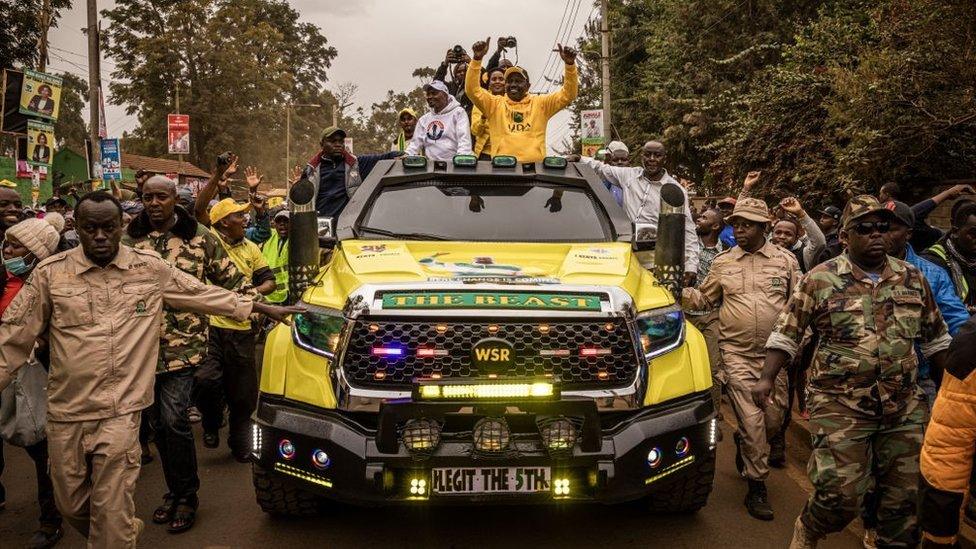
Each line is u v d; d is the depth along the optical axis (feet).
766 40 64.18
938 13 32.71
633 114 100.73
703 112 68.80
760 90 46.62
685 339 14.33
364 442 12.54
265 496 14.75
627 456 12.73
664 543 14.19
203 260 15.62
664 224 15.26
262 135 204.23
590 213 17.60
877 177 37.14
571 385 12.98
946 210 37.17
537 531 14.71
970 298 15.37
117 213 11.64
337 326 13.21
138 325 11.96
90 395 11.52
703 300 17.04
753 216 16.37
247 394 19.33
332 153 22.40
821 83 41.01
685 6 70.44
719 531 14.78
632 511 15.67
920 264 13.99
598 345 13.05
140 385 11.98
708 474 14.78
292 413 13.19
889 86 33.83
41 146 59.26
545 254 15.81
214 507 16.17
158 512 15.42
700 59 71.77
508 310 12.92
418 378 12.72
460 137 27.20
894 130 34.47
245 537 14.49
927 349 11.82
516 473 12.56
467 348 12.91
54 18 124.36
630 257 15.56
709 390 14.23
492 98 25.49
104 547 11.62
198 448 20.94
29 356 11.80
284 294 27.55
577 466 12.61
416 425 12.31
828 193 41.52
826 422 11.59
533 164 18.44
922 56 33.50
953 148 35.94
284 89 211.00
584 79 116.98
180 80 189.88
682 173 82.53
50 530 14.66
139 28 191.21
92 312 11.60
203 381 18.71
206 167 194.08
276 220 27.22
